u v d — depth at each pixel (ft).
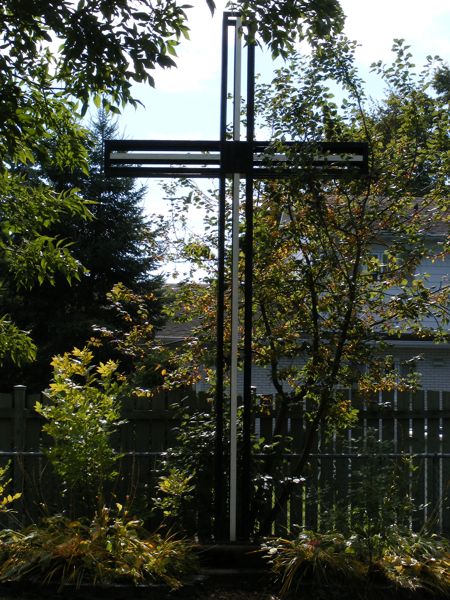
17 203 27.07
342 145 23.21
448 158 24.41
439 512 23.48
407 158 24.52
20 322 83.46
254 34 22.04
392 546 20.88
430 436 26.55
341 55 24.41
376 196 24.53
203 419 24.50
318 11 21.53
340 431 25.90
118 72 21.08
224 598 20.02
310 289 24.14
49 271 28.73
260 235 24.66
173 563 20.51
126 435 25.77
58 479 24.07
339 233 24.43
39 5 19.83
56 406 23.11
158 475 25.21
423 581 20.15
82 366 23.21
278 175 22.88
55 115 25.53
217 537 22.18
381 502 20.84
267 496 23.95
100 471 22.29
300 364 27.94
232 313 22.12
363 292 23.85
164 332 63.36
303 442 26.00
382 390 25.73
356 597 19.94
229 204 26.58
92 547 20.31
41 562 19.93
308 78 24.43
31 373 80.23
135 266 82.79
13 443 25.72
